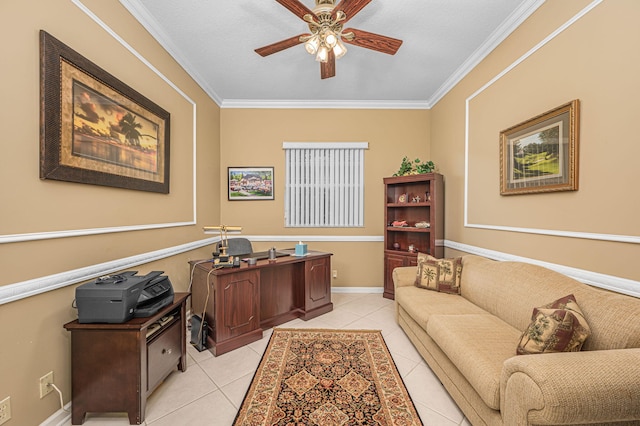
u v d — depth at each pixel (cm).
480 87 294
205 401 180
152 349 174
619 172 159
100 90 186
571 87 188
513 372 119
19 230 138
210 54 296
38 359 148
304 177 425
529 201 226
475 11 231
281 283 309
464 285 261
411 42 275
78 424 160
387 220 401
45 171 148
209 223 380
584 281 178
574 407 100
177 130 295
